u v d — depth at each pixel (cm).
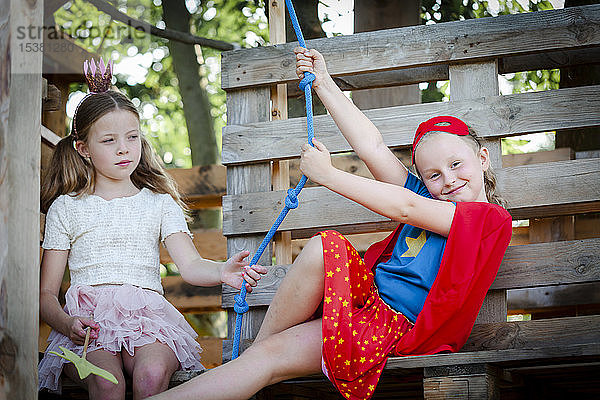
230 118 298
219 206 469
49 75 390
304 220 284
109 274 254
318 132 287
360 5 452
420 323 213
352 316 211
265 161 292
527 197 263
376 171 251
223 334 635
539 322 253
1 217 168
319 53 263
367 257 241
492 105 272
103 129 263
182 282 452
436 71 303
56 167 273
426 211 221
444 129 236
